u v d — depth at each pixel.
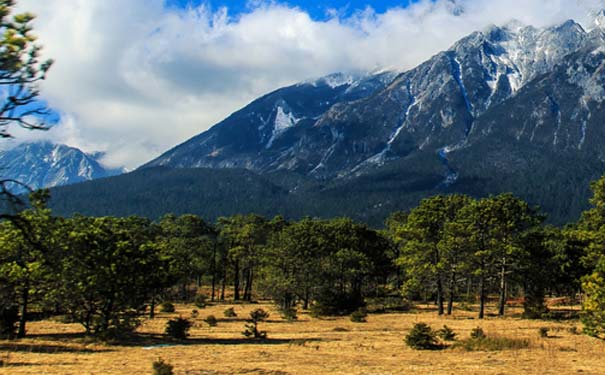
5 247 28.34
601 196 45.19
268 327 43.00
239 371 19.80
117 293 32.28
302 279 62.28
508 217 51.94
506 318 49.75
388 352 26.14
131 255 33.28
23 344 28.69
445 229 54.53
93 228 32.91
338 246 72.75
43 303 32.38
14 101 11.36
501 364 21.16
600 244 45.47
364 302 62.97
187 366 21.16
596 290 27.09
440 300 55.59
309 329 41.22
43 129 11.83
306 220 77.69
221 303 77.06
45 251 14.28
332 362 22.36
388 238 85.94
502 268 53.41
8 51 10.91
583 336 31.86
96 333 31.88
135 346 29.45
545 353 24.19
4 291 30.53
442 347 27.83
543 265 55.19
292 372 19.56
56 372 19.09
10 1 11.08
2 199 12.78
